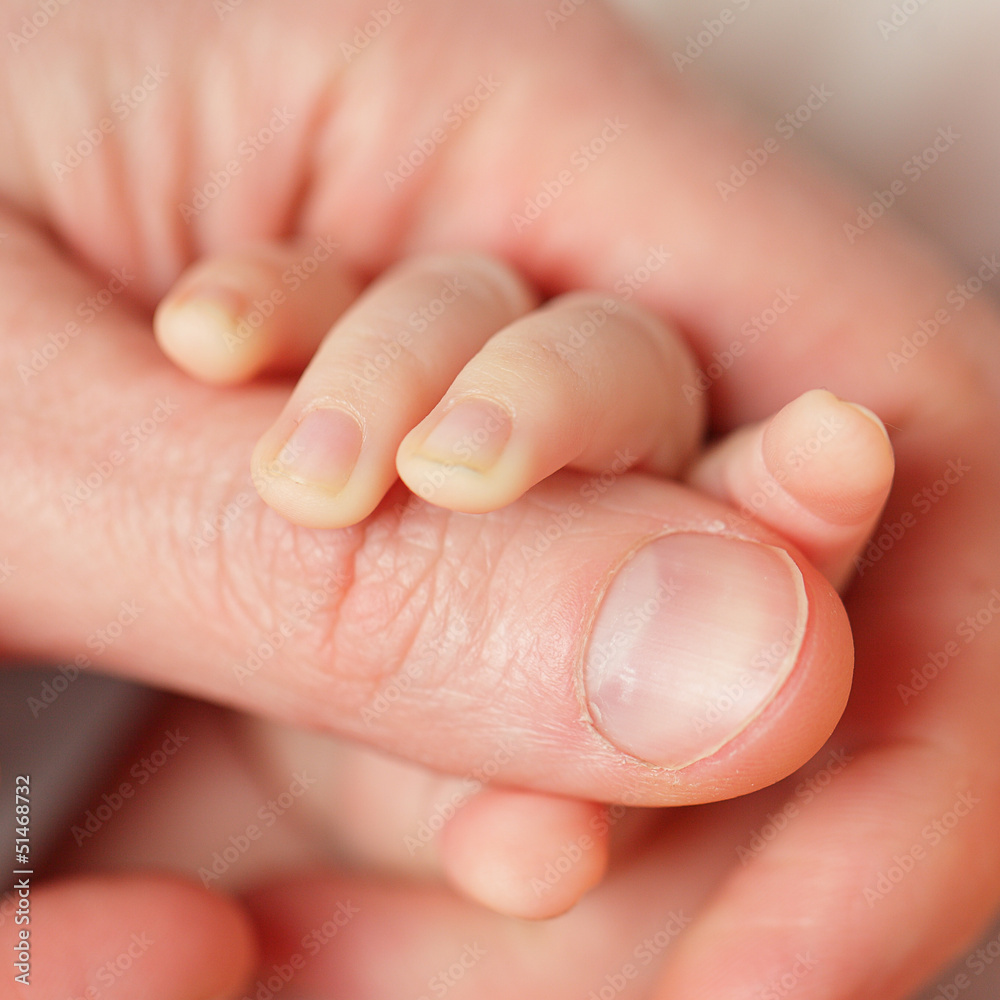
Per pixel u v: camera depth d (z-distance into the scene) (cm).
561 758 24
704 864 27
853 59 32
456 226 28
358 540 24
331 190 28
